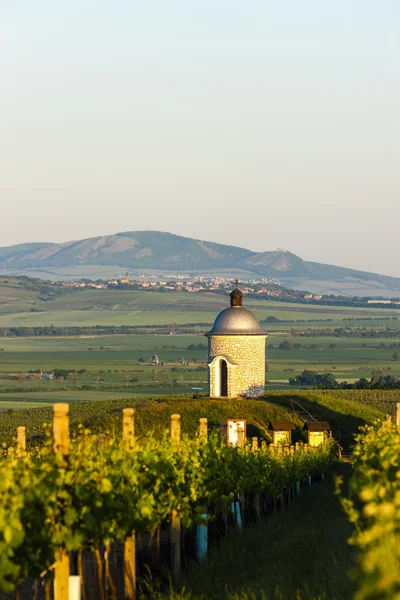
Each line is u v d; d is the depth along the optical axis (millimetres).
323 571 51219
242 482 87250
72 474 45344
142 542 74375
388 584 24078
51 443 46781
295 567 56094
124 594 53094
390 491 41062
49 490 43656
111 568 63156
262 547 70625
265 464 103750
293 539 70375
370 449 69438
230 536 77312
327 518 91812
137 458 57219
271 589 49281
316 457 165000
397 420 96375
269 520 92125
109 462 52625
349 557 53906
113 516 49406
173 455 64625
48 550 42656
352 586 44750
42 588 57719
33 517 41875
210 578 56969
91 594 54812
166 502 60656
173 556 63781
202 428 84188
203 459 74312
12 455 63375
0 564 38062
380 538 30109
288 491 129500
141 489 55312
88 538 48719
